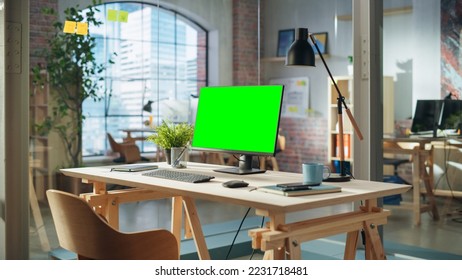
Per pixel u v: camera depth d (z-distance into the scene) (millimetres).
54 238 4406
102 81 4582
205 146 3406
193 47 5109
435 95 4113
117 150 4672
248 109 3174
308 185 2551
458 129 4004
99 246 2447
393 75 4316
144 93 4801
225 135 3291
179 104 5012
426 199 4227
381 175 4391
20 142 4102
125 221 4758
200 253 3480
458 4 3963
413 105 4223
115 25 4637
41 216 4348
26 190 4156
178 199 3902
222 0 5273
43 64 4320
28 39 4121
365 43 4387
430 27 4113
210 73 5211
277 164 5691
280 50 5500
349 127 5137
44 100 4328
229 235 4906
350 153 5145
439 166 4137
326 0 5219
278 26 5508
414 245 4309
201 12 5129
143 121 4797
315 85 5383
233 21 5348
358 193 2502
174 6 4965
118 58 4656
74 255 4293
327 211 5180
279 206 2184
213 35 5223
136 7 4746
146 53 4809
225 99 3326
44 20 4316
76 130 4477
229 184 2656
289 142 5621
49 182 4375
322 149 5371
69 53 4426
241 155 3266
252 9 5461
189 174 3033
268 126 3047
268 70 5555
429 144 4168
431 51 4117
